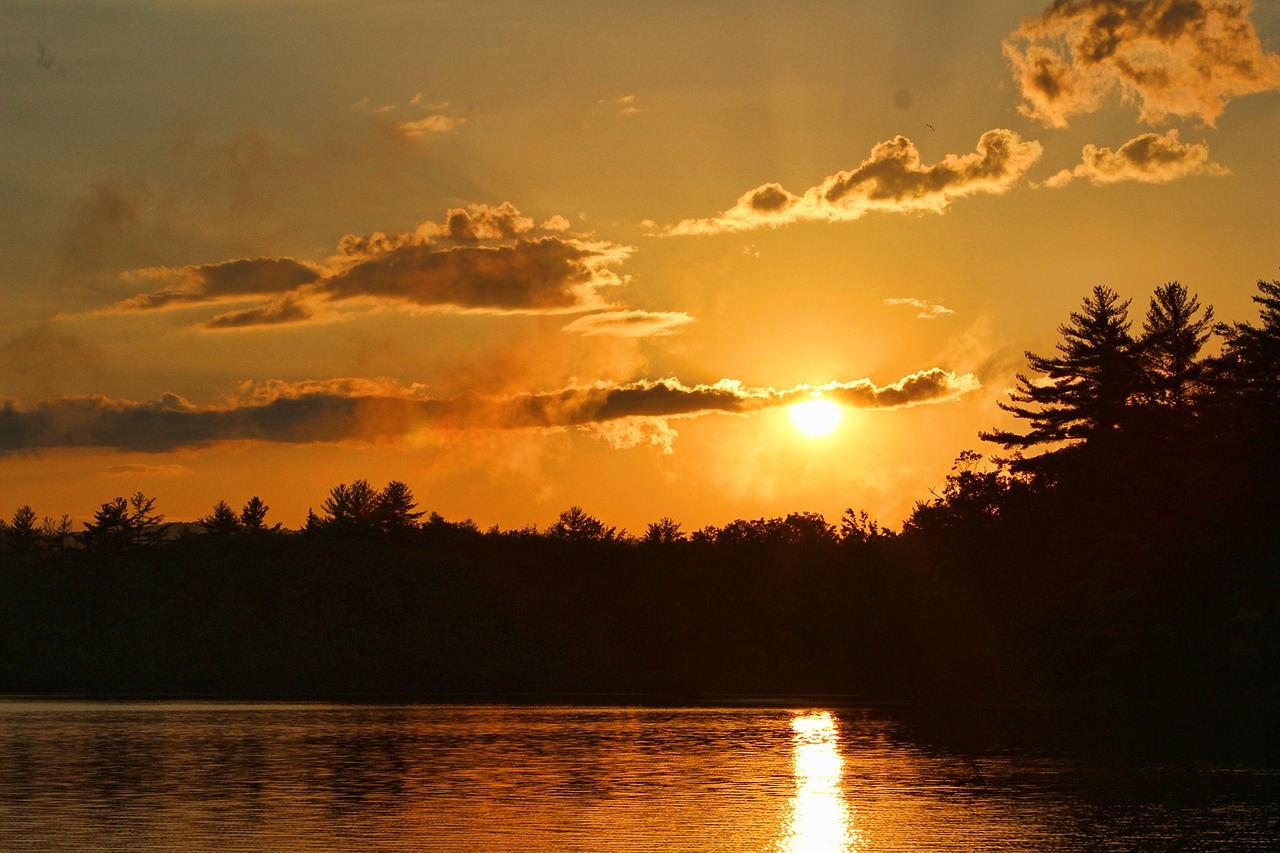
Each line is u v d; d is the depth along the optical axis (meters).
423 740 52.69
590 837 26.88
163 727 60.41
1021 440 88.12
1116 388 82.62
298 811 30.64
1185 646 69.19
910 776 38.50
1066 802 32.44
